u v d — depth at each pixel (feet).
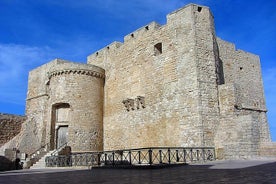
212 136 64.54
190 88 67.92
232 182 20.12
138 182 23.15
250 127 58.59
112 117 92.94
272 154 57.00
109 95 96.22
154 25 83.15
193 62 68.59
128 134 84.94
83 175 34.88
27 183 25.41
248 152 57.26
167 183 21.53
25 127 107.14
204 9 74.33
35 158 81.76
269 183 18.67
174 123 70.13
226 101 66.85
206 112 65.51
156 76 78.38
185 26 72.69
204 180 22.39
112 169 48.37
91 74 95.55
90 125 91.61
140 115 81.82
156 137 74.79
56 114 94.38
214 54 72.43
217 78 70.49
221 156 61.05
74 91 91.81
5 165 72.90
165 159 68.59
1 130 106.42
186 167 42.39
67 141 87.20
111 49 99.25
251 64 95.81
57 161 72.90
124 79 90.74
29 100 118.01
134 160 77.00
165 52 76.89
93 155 72.64
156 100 77.00
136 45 88.22
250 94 91.40
